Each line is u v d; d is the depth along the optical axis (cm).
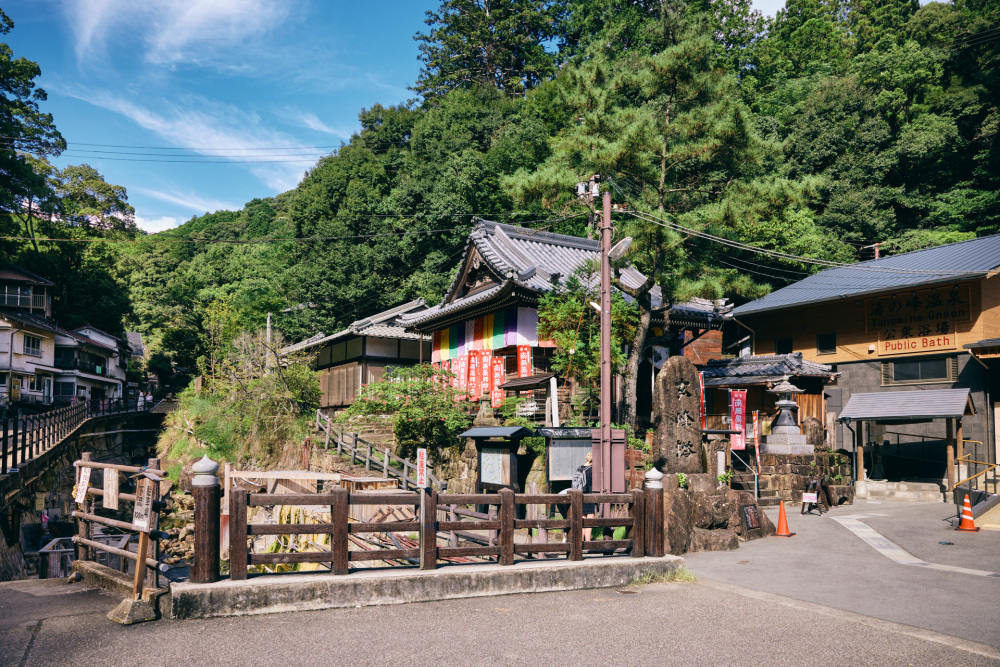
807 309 2606
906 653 585
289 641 568
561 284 1989
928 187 3650
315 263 4012
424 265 3716
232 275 6397
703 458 1503
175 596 618
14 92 3875
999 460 1992
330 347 3278
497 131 4175
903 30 4622
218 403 2680
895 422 2008
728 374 2283
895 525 1402
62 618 612
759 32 5375
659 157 1811
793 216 3319
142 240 9331
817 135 3722
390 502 746
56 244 5556
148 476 646
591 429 1195
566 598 770
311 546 1353
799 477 1808
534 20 5434
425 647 564
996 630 665
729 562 1064
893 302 2298
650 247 1653
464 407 2012
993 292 2042
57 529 1894
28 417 1978
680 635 623
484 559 1005
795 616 709
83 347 4912
